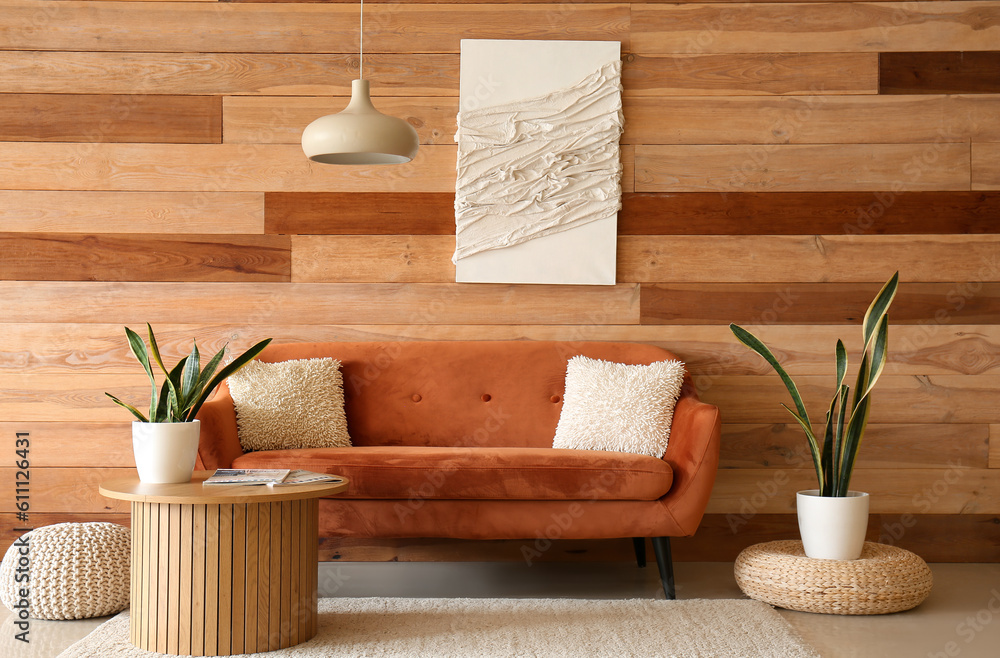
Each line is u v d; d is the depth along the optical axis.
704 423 2.58
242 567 2.05
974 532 3.21
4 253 3.21
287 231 3.26
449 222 3.27
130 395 3.21
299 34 3.27
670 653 2.08
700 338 3.26
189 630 2.04
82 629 2.31
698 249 3.27
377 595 2.67
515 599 2.58
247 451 2.79
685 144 3.28
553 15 3.28
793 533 3.21
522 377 3.06
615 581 2.88
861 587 2.46
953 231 3.26
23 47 3.23
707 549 3.21
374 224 3.27
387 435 3.02
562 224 3.24
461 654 2.06
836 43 3.28
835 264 3.26
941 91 3.28
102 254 3.23
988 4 3.28
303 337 3.25
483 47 3.26
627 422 2.77
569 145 3.25
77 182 3.23
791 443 3.23
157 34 3.26
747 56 3.28
